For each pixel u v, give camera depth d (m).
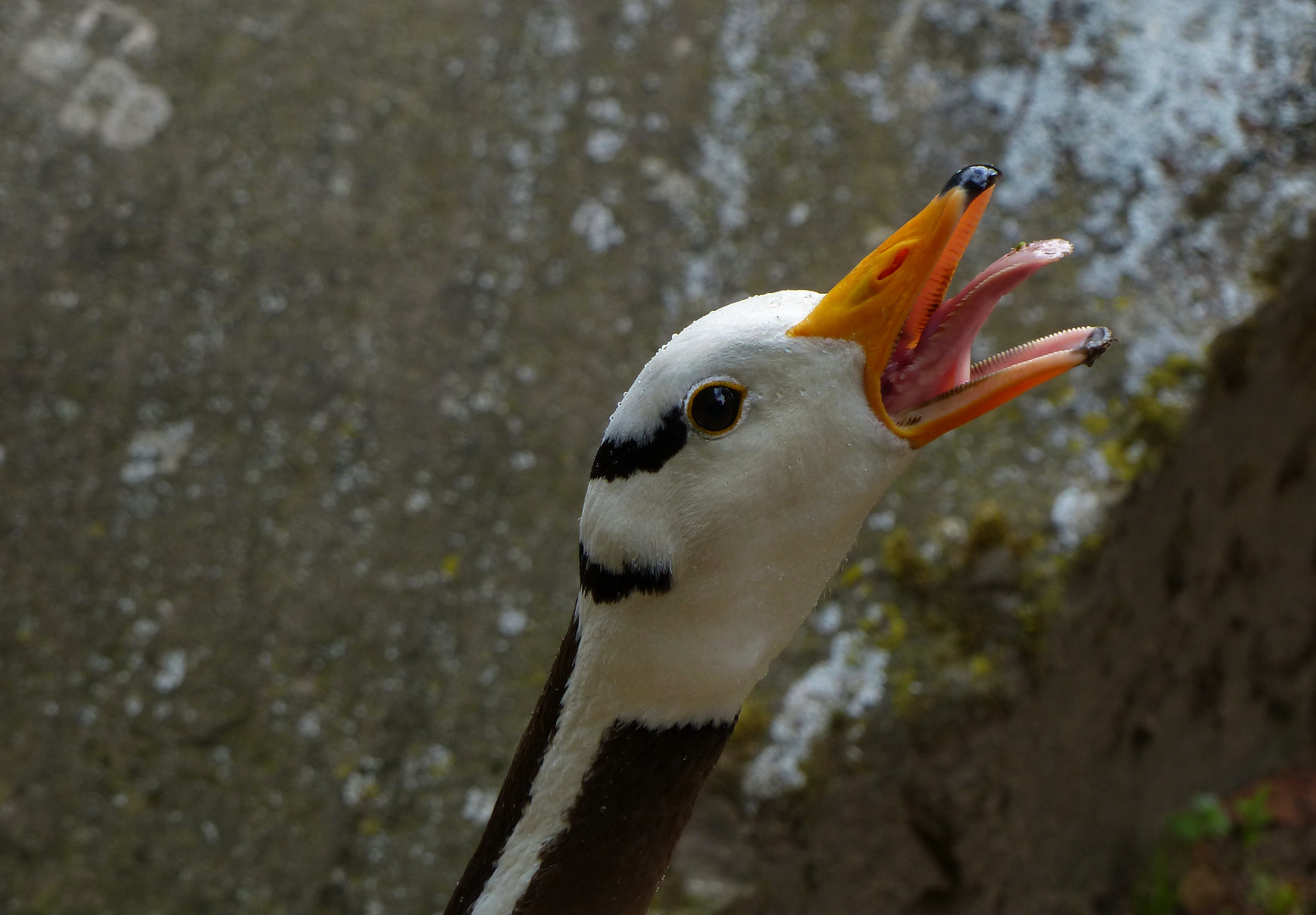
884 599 5.57
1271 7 6.92
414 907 5.37
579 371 6.45
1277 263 6.16
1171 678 6.34
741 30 7.28
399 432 6.35
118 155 7.04
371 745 5.69
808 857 5.27
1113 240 6.34
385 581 6.02
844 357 2.96
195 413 6.42
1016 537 5.57
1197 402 5.84
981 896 5.67
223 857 5.52
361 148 7.05
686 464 2.95
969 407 2.96
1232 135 6.54
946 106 6.93
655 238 6.74
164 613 6.00
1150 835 6.64
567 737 3.23
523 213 6.84
